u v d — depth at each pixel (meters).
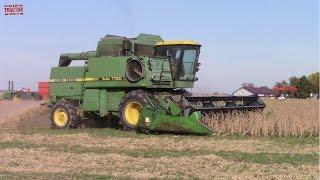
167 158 12.31
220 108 18.03
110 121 21.12
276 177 9.89
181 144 14.84
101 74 19.73
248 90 78.38
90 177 10.10
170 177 10.02
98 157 12.53
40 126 22.45
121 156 12.65
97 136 17.16
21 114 23.72
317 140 15.88
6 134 18.28
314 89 79.25
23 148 14.49
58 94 21.50
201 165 11.32
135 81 18.75
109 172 10.62
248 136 16.91
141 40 19.84
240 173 10.38
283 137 16.70
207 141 15.44
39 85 26.77
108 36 20.11
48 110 23.48
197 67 20.12
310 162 11.70
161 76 18.88
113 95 19.78
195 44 19.67
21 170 10.92
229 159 12.20
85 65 20.44
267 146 14.44
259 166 11.17
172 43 19.39
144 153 13.30
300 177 9.88
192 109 17.05
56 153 13.37
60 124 20.78
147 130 17.52
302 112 19.52
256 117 17.41
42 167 11.26
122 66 19.11
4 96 42.03
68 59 21.45
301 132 16.69
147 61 18.62
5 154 13.22
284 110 20.98
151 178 9.93
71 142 15.70
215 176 10.08
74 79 20.91
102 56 19.98
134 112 18.55
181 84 19.59
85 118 21.03
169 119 17.02
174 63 19.34
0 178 10.01
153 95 18.19
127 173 10.50
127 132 18.22
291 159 12.16
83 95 20.58
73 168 11.13
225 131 17.44
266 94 79.69
